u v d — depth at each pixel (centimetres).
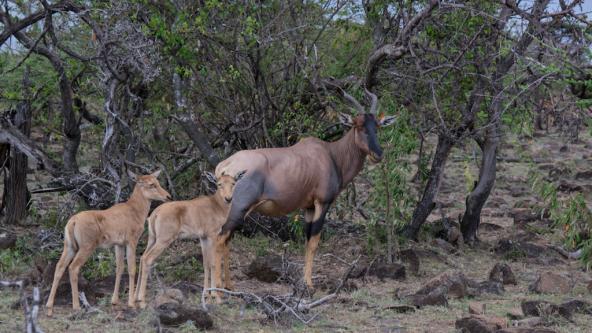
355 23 1716
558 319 1203
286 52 1692
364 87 1574
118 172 1648
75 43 1739
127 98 1702
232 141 1775
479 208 1839
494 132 1762
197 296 1305
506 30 1592
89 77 1759
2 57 1712
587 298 1378
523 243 1764
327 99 1653
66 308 1198
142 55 1490
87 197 1698
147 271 1206
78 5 1512
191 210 1245
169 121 1828
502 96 1570
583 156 3262
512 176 2852
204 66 1603
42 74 1734
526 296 1391
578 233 1518
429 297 1297
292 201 1370
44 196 2112
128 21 1496
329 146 1452
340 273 1539
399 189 1612
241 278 1477
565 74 1420
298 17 1678
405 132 1595
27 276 1362
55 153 1984
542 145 3353
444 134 1703
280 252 1683
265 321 1165
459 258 1727
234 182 1270
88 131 1986
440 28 1620
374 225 1683
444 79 1680
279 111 1716
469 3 1563
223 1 1570
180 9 1570
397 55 1514
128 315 1162
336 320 1198
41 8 1694
